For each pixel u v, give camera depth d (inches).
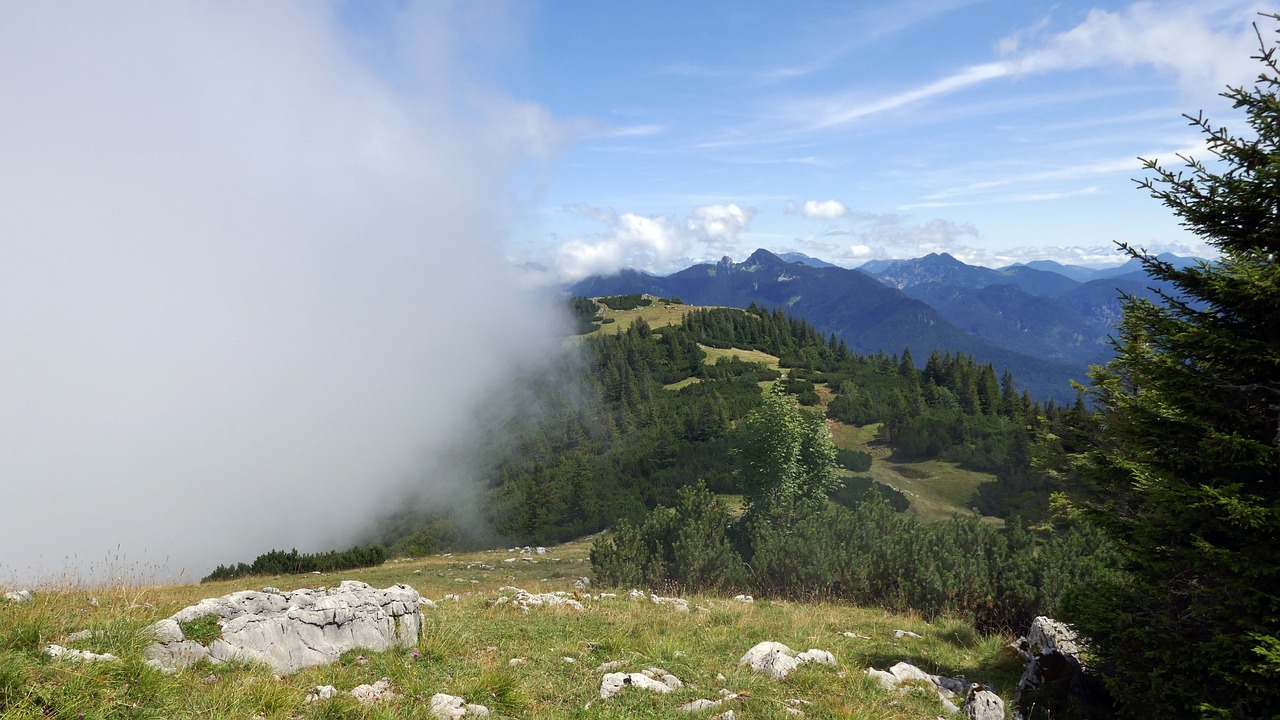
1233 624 347.3
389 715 299.1
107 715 259.0
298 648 385.4
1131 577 441.7
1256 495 343.9
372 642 421.7
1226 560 336.8
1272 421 351.9
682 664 447.8
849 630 668.1
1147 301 397.4
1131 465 427.5
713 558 1041.5
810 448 1573.6
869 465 2955.2
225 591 874.1
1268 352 337.7
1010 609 735.1
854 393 4466.0
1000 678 511.8
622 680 388.8
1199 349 368.2
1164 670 362.9
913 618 773.3
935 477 2834.6
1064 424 973.8
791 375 5457.7
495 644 466.9
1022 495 2300.7
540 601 671.1
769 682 416.2
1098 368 877.2
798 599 923.4
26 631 306.5
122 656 305.1
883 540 946.1
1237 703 331.6
